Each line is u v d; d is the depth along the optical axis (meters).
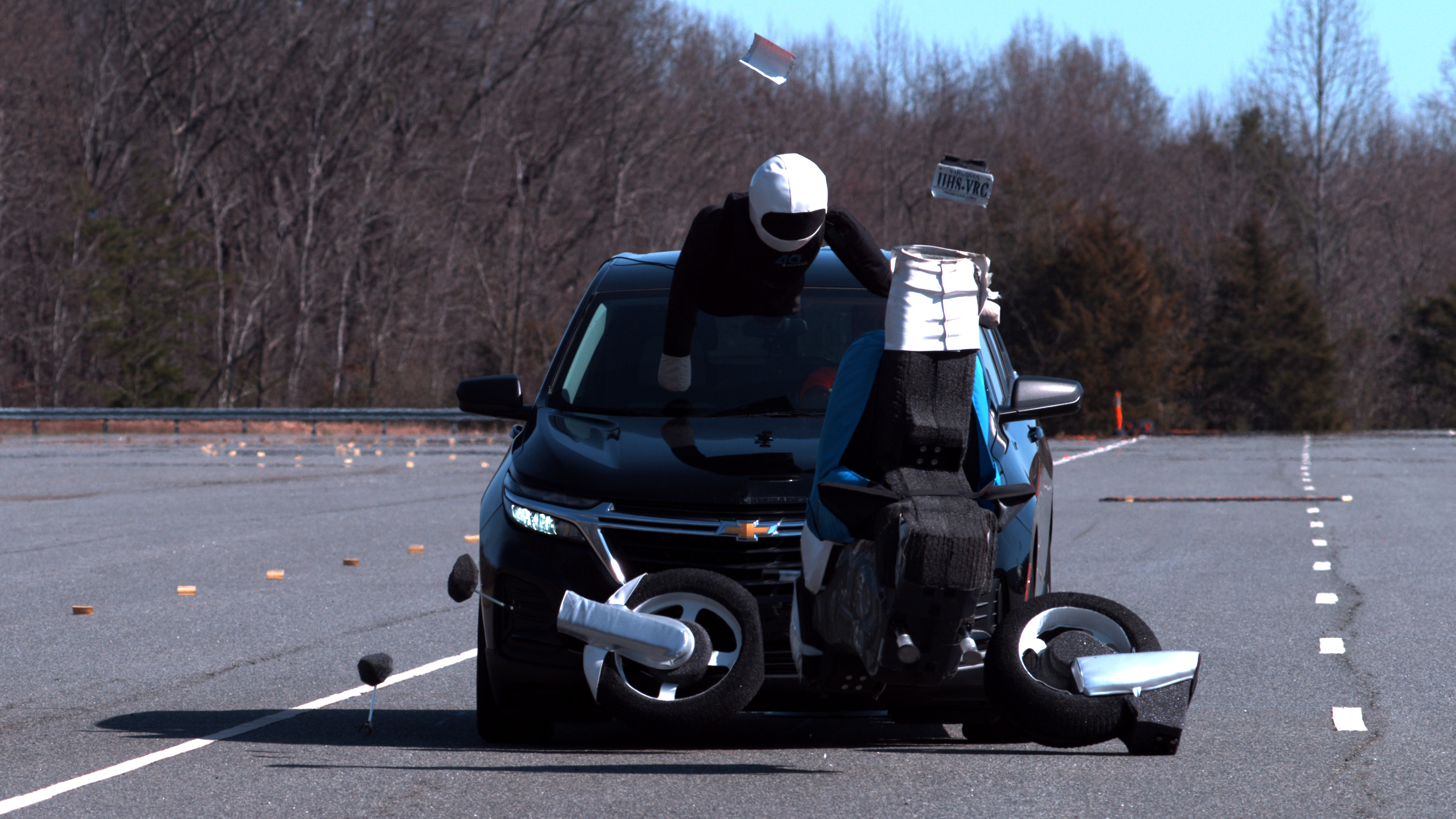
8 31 122.44
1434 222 180.25
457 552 31.83
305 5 129.50
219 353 129.50
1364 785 11.73
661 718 11.27
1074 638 11.19
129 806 11.43
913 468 10.23
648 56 136.75
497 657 13.05
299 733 14.36
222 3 130.25
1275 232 176.38
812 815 10.77
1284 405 138.00
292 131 131.00
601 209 135.75
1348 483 52.06
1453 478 54.44
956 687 12.30
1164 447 85.44
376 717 15.20
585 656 11.51
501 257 133.62
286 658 19.11
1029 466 13.70
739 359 15.33
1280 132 176.12
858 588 10.24
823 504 10.40
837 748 13.41
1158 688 11.03
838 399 10.84
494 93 135.50
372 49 129.62
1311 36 169.38
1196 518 38.53
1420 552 30.38
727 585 11.55
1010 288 136.62
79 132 127.06
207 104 131.50
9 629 21.64
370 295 129.50
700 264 13.38
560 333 129.12
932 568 9.48
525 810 11.02
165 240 125.69
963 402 10.23
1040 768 12.35
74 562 30.31
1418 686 16.33
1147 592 24.73
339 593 25.48
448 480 54.44
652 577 11.58
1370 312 168.88
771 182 12.80
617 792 11.55
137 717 15.30
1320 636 20.00
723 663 11.55
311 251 128.75
